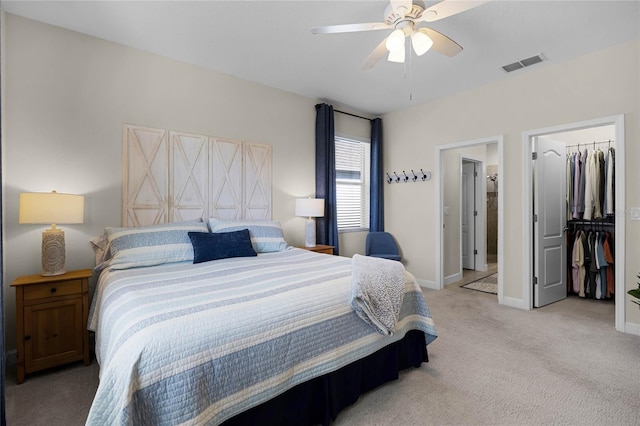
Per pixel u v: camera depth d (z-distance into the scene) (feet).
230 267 7.70
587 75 10.13
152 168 10.01
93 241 8.86
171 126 10.39
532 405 5.95
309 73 11.58
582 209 13.14
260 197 12.46
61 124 8.60
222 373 4.29
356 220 16.35
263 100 12.58
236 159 11.80
